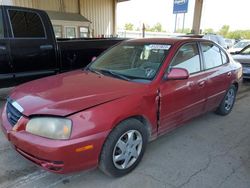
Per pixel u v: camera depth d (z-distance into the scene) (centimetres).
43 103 231
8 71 441
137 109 253
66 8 1677
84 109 221
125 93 253
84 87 263
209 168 281
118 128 240
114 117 231
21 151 230
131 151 260
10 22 433
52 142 208
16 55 444
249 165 291
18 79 457
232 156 310
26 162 282
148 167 279
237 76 446
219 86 394
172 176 264
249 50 884
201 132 379
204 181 257
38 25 470
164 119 297
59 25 1550
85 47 562
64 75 322
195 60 344
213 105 404
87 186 245
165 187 246
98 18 1844
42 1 1549
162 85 284
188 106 332
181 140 349
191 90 326
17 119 234
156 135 298
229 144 343
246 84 764
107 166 239
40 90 263
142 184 250
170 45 321
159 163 288
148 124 275
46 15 482
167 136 360
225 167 284
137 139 265
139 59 322
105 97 240
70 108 219
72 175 260
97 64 354
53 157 209
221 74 392
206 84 355
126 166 259
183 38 354
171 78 284
